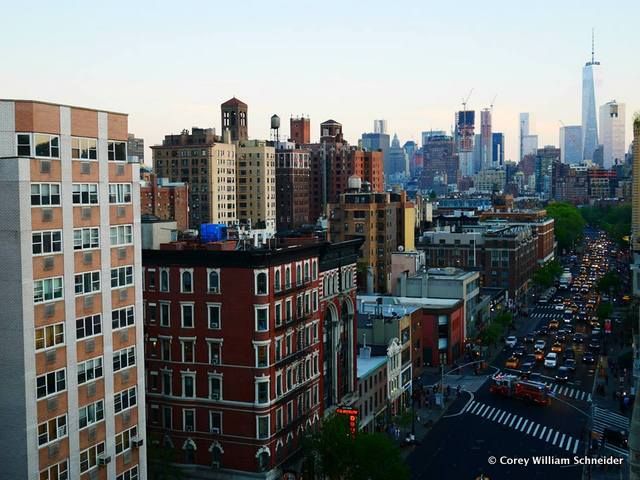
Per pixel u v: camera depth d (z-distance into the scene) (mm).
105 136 61562
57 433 56719
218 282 78188
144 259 80875
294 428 83062
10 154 54469
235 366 78062
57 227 56562
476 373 137125
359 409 99562
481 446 97250
